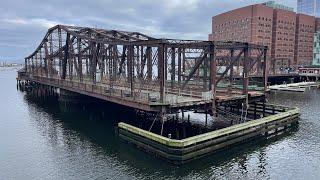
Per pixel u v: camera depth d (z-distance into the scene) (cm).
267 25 17700
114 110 5938
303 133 4425
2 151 3672
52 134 4431
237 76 6762
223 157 3456
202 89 4819
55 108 6612
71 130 4644
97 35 5831
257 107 5203
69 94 6906
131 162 3300
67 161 3344
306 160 3353
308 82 11650
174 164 3177
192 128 4362
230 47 4375
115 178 2902
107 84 5725
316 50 17600
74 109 6378
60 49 7056
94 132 4494
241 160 3362
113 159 3391
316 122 5097
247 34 17838
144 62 5209
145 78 5216
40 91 9669
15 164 3259
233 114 4919
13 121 5328
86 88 5303
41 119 5481
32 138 4225
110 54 5484
